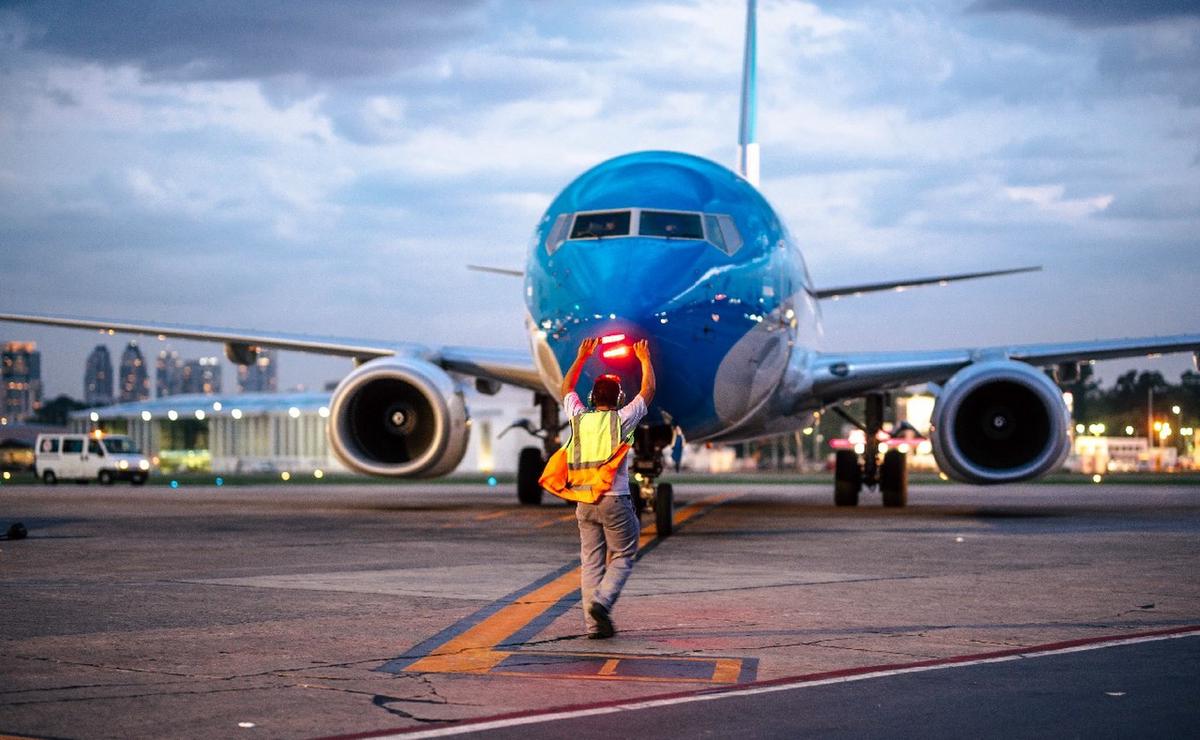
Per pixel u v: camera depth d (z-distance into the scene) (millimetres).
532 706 6441
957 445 19734
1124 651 7895
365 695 6676
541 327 15664
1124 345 20734
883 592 10586
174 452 87875
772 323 16656
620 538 8562
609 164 17156
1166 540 15773
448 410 19828
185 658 7645
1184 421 133125
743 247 16281
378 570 12281
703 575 11828
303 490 37250
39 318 21984
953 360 20781
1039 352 20891
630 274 15047
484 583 11211
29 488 40031
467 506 24734
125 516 21391
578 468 8531
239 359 22750
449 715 6242
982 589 10789
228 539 16078
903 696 6648
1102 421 140000
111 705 6430
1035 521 19625
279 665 7449
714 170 17375
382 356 21750
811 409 22125
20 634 8461
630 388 14969
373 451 20797
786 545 15055
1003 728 5977
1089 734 5859
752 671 7309
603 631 8352
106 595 10391
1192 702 6500
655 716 6227
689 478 54781
